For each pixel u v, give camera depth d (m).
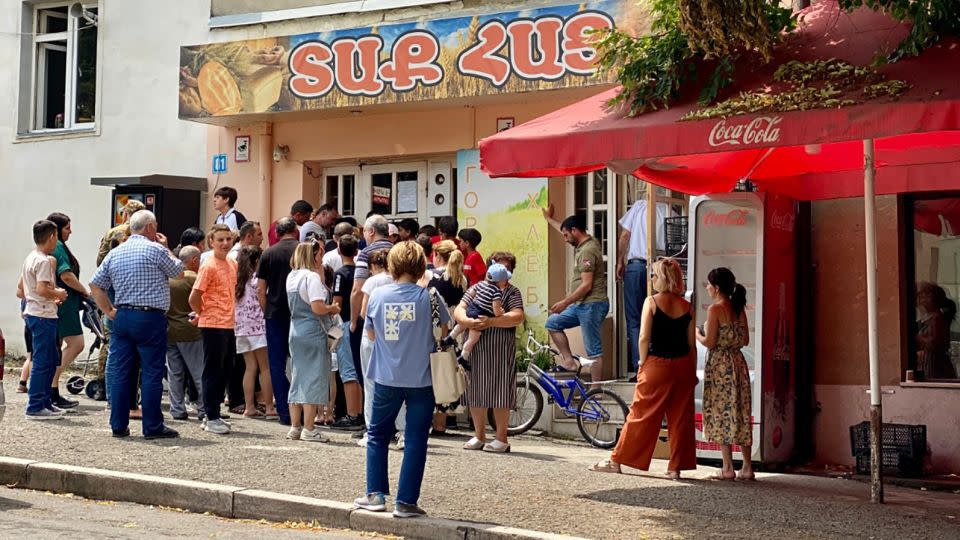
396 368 8.06
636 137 8.73
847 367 12.15
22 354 18.31
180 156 17.12
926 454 11.45
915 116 7.80
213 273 11.74
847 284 12.18
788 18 8.92
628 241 13.54
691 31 8.54
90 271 17.83
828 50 8.78
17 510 8.52
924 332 11.92
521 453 11.50
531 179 14.45
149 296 11.00
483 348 11.45
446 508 8.51
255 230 13.06
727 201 11.61
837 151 10.89
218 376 11.72
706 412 10.58
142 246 11.07
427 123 15.16
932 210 11.90
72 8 18.34
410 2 14.88
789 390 11.98
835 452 12.18
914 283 11.98
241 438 11.38
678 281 10.37
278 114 15.55
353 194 16.12
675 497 9.20
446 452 11.23
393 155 15.51
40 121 18.66
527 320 14.41
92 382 13.99
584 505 8.77
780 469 11.67
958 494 10.50
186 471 9.51
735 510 8.76
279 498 8.59
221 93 15.52
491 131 14.73
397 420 11.37
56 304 12.19
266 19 16.16
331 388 12.93
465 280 12.11
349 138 15.76
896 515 8.78
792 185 12.01
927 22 8.16
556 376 13.23
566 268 14.59
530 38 13.47
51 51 18.69
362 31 14.51
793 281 12.11
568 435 12.98
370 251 12.10
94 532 7.77
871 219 9.28
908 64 8.30
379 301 8.14
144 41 17.50
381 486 8.32
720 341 10.54
